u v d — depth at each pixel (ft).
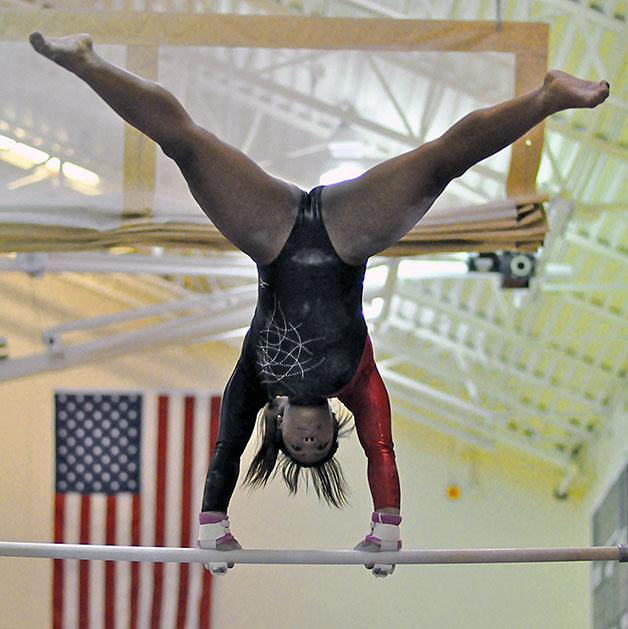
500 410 58.08
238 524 58.65
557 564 59.57
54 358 44.65
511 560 20.15
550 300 48.52
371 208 16.74
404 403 60.70
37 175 36.22
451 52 29.19
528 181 29.99
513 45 29.22
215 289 56.49
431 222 29.99
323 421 18.02
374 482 19.11
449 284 49.85
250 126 39.24
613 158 40.93
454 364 56.24
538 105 15.94
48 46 15.20
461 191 39.58
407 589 59.26
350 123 38.78
